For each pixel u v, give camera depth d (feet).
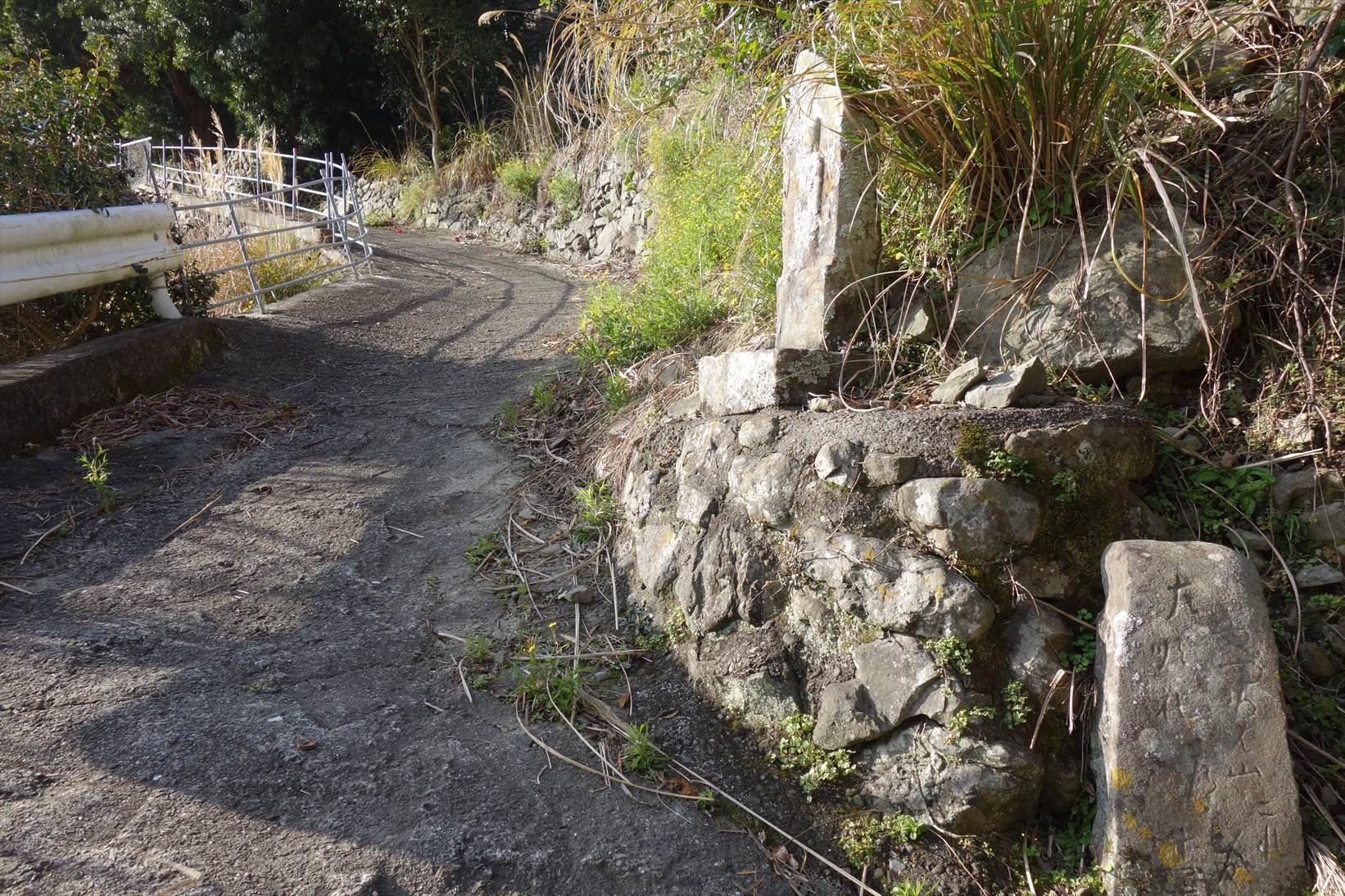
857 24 11.51
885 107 11.37
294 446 16.07
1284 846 7.12
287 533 12.94
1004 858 7.83
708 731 9.12
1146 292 9.92
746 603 9.52
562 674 9.90
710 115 20.33
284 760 8.43
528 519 13.39
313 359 21.11
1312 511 8.96
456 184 51.21
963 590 8.38
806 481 9.50
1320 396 9.39
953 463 8.81
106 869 7.06
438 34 52.90
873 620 8.71
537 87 45.98
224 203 24.73
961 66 10.42
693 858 7.88
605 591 11.50
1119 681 7.64
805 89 12.12
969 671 8.21
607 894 7.48
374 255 37.35
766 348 13.67
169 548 12.37
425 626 10.96
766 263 15.62
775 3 15.72
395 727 9.08
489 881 7.41
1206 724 7.43
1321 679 8.33
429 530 13.30
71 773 8.05
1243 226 10.36
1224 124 9.25
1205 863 7.15
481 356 22.18
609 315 19.11
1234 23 11.16
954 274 11.44
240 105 59.67
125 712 8.90
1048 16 10.16
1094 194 11.00
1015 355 10.73
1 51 17.66
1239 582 7.82
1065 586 8.57
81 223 16.34
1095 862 7.59
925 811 8.02
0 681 9.24
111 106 18.98
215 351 20.02
